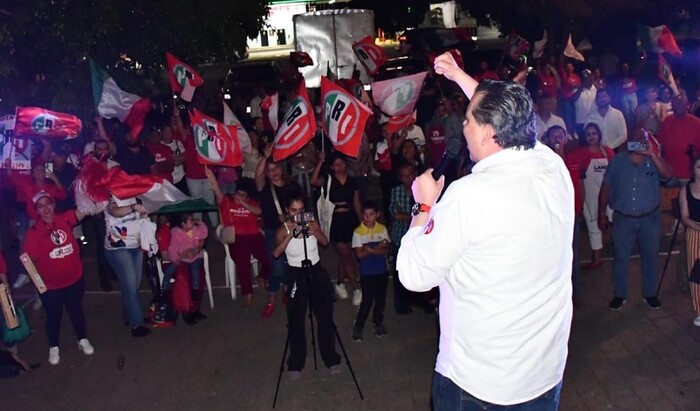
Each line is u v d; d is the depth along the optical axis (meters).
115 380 8.13
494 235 2.70
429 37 33.78
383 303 8.67
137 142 11.53
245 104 20.62
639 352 7.92
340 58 25.64
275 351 8.59
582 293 9.64
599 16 25.94
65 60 12.82
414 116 13.38
